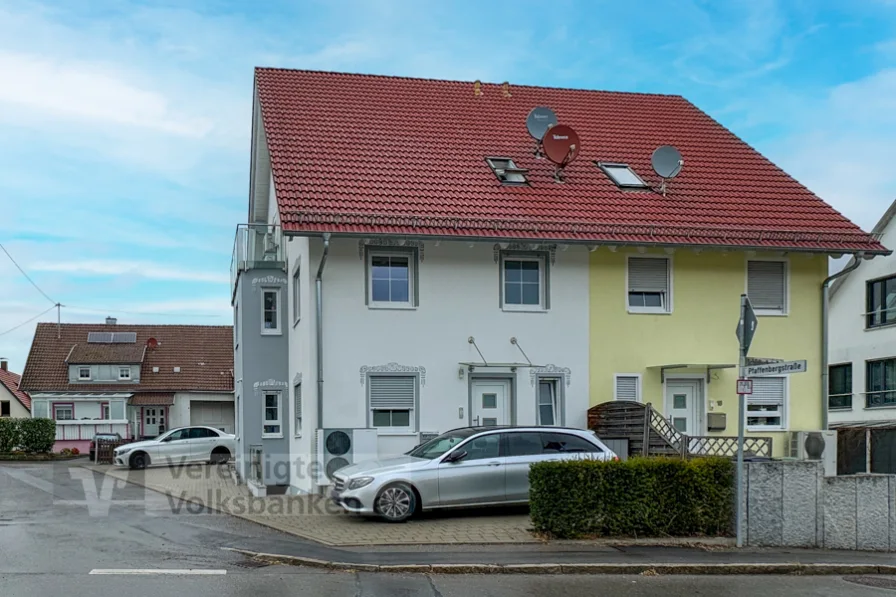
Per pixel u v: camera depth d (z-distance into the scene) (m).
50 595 8.30
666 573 10.17
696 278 18.48
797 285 18.97
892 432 19.97
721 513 12.13
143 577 9.17
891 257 29.84
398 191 17.36
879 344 30.14
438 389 16.89
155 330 46.62
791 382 18.72
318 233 15.55
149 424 42.97
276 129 19.02
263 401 20.53
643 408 15.77
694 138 22.27
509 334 17.38
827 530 12.13
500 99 22.78
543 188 18.64
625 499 11.83
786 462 12.14
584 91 24.08
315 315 16.41
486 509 13.79
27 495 17.81
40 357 43.38
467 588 9.04
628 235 17.30
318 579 9.24
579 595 8.90
